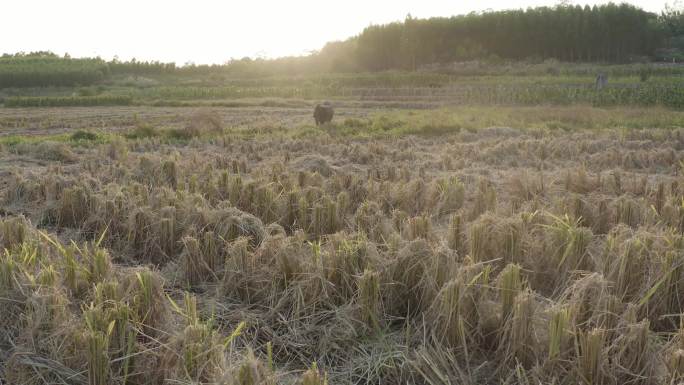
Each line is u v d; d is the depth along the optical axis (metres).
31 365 3.11
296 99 40.00
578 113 19.92
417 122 17.67
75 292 3.93
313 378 2.74
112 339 3.17
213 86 61.25
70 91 63.44
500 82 43.09
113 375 3.09
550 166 10.31
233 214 5.34
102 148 12.39
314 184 7.68
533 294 3.50
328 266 4.15
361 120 19.61
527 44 74.25
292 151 12.86
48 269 3.79
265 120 23.02
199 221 5.39
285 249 4.31
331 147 12.58
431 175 9.19
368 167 10.26
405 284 4.09
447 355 3.36
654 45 70.75
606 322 3.33
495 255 4.62
